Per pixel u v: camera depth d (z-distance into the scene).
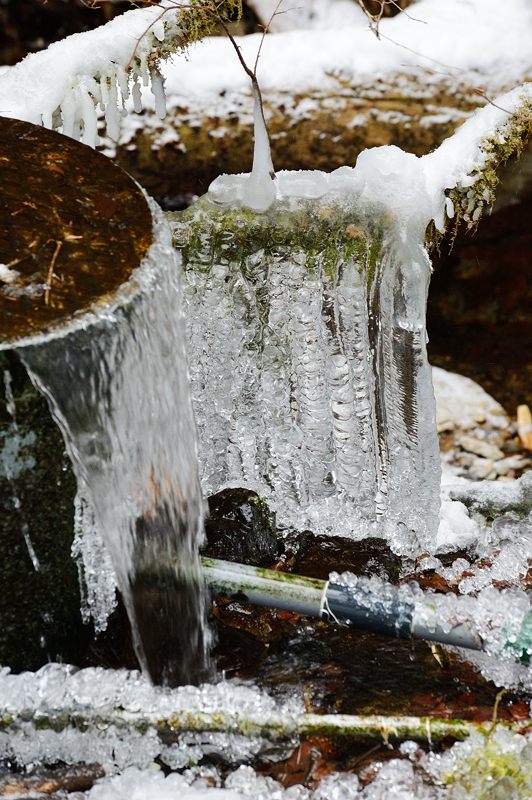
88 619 2.37
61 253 1.99
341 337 2.57
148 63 2.67
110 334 1.89
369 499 2.73
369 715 2.13
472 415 4.24
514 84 3.70
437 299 4.65
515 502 2.92
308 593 2.27
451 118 3.72
